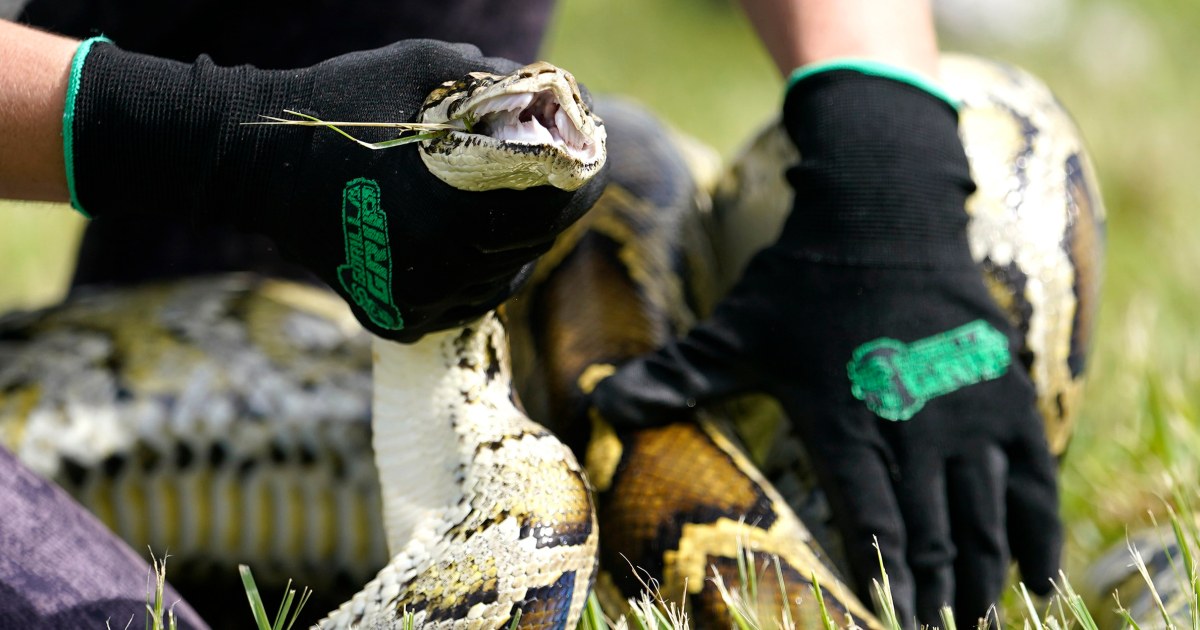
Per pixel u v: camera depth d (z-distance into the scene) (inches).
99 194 236.7
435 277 231.0
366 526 326.6
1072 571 326.0
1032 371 323.6
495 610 248.1
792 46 308.0
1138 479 342.6
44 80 227.0
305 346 340.2
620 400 298.5
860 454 277.9
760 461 329.4
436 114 219.6
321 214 233.6
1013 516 286.5
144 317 339.3
